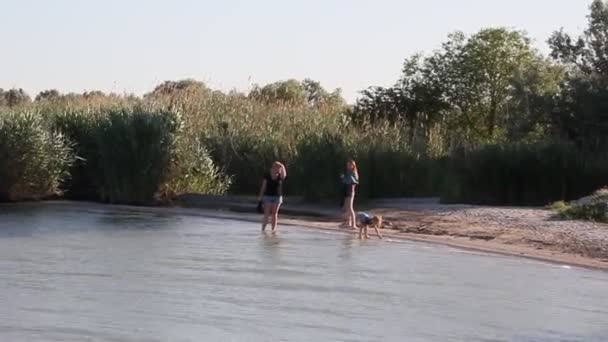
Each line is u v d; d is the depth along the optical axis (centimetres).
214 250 2909
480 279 2445
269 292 2169
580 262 2777
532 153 4522
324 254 2861
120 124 4709
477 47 6328
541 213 3806
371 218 3316
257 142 5069
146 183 4656
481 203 4538
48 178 4706
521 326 1877
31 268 2475
